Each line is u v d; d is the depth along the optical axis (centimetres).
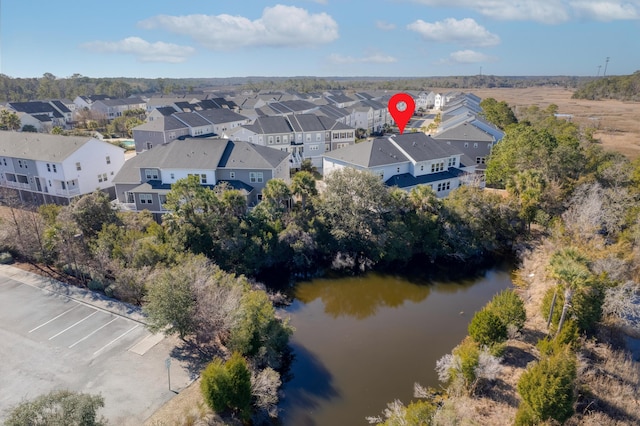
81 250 3356
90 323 2750
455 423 1877
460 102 11206
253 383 2191
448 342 2873
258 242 3719
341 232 3931
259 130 6938
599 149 5834
